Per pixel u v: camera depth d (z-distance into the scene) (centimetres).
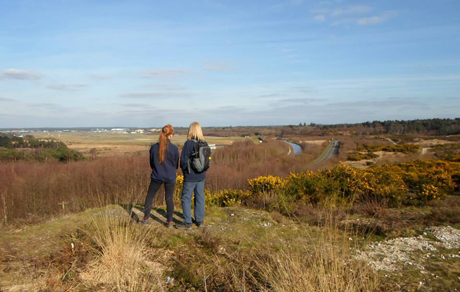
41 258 372
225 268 380
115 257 373
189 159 506
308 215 656
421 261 414
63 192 1309
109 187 1298
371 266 391
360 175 877
